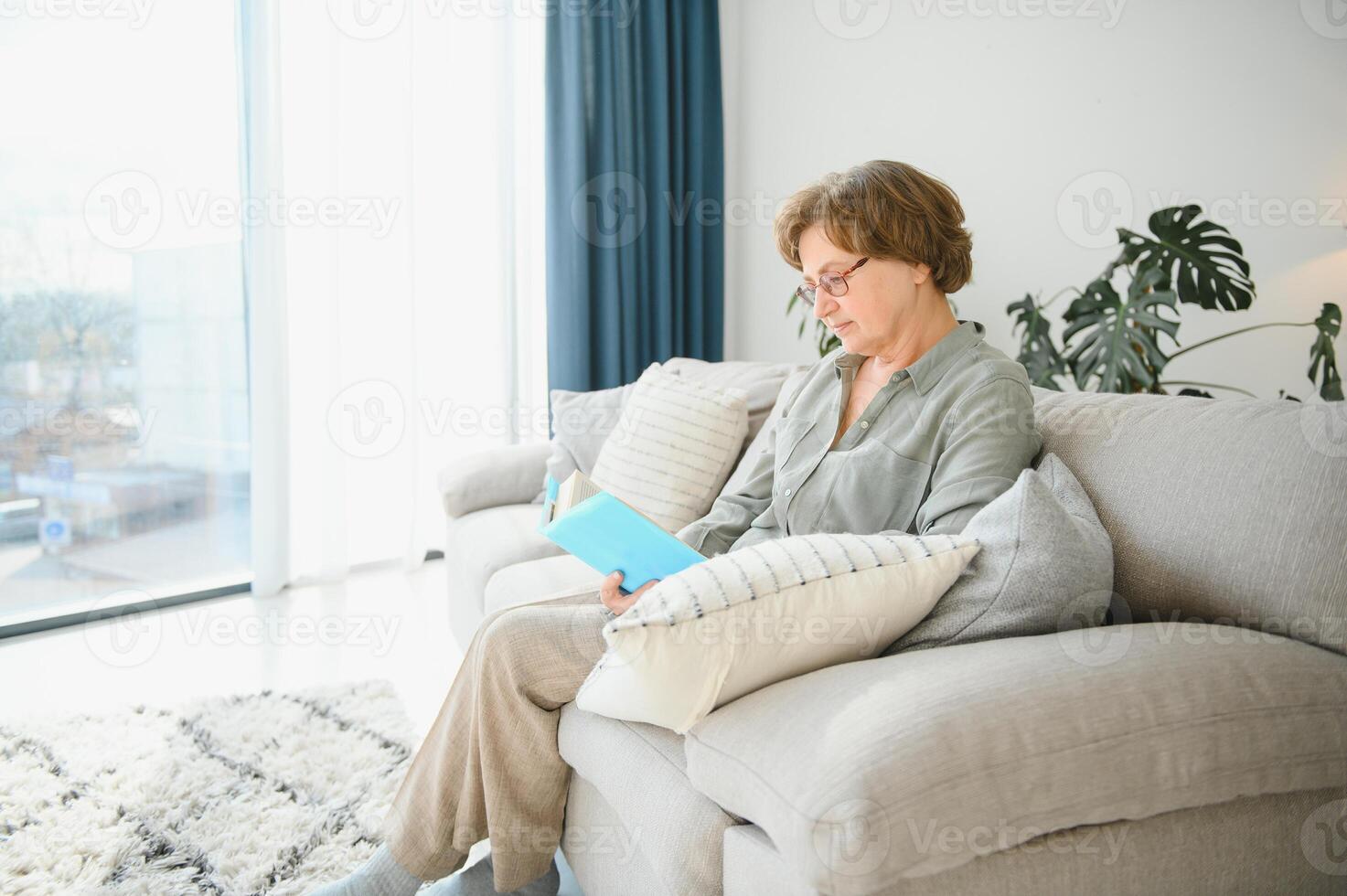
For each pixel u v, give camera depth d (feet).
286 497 9.84
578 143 10.38
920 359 4.38
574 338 10.62
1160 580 3.55
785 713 2.91
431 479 10.78
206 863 4.93
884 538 3.44
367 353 10.14
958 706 2.70
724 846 2.99
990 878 2.69
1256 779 2.95
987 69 9.18
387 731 6.52
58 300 8.88
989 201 9.30
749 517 5.13
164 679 7.64
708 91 11.34
